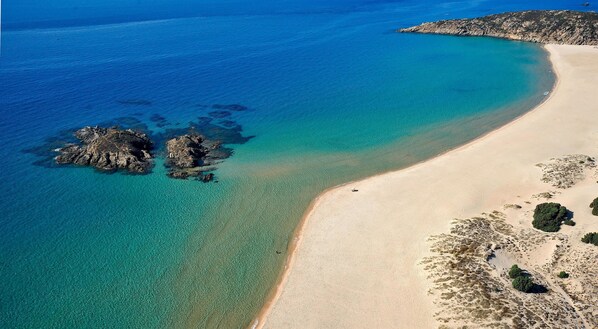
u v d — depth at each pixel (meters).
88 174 78.31
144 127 96.38
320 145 88.12
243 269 55.72
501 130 90.69
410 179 73.44
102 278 54.91
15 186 74.62
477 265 50.59
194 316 49.38
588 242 52.84
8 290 53.38
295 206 68.06
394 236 58.88
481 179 71.62
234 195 71.56
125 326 48.41
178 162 81.19
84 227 64.44
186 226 64.25
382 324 45.88
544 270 50.44
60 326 48.59
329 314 47.75
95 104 110.75
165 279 54.53
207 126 97.06
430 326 44.69
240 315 49.28
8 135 92.81
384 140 89.44
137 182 75.69
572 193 64.06
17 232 63.53
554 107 99.94
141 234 62.72
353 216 64.19
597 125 88.81
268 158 83.38
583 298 45.97
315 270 54.06
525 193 66.62
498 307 44.53
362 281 51.62
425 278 50.72
